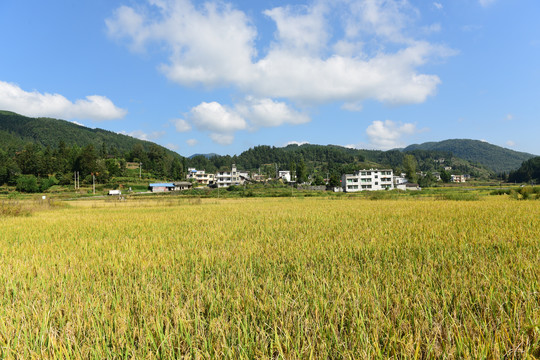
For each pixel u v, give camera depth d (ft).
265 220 43.62
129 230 35.53
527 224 29.01
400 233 26.21
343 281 12.82
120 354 8.27
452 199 107.96
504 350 7.57
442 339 8.11
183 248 22.76
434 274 13.60
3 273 15.94
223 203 118.83
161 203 119.03
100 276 15.23
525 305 9.48
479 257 16.43
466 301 10.27
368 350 7.61
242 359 7.61
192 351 8.25
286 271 15.83
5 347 8.41
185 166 479.00
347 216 45.85
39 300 11.98
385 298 10.94
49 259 19.65
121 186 306.96
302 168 386.93
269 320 9.93
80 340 9.18
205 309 11.08
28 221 47.88
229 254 19.69
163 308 10.80
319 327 8.91
